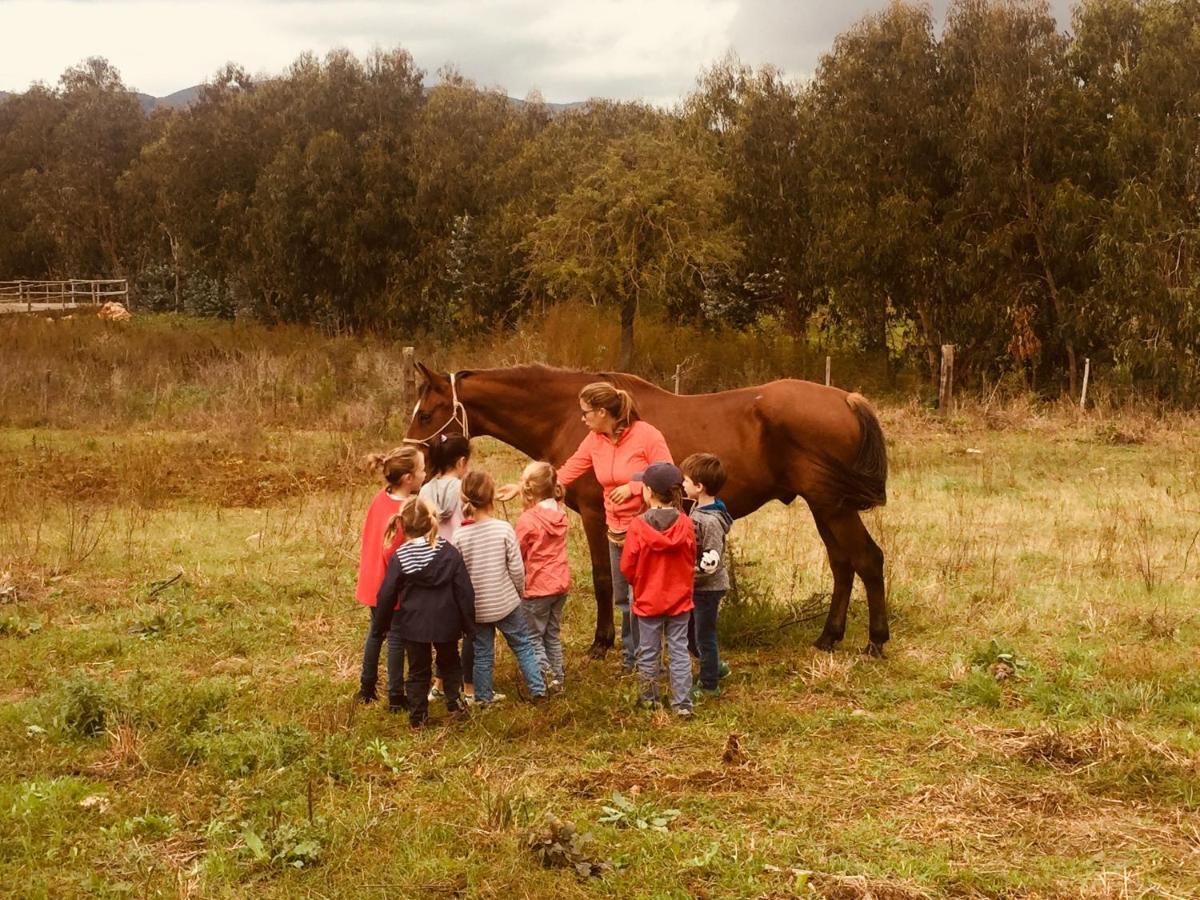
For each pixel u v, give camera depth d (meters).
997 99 23.66
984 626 7.30
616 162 27.17
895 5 25.77
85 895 4.07
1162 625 7.12
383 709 6.04
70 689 5.80
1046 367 25.94
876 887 3.93
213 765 5.21
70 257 56.28
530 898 3.96
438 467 6.49
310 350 28.97
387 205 39.03
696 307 30.69
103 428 18.89
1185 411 21.34
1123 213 22.28
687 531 5.75
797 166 28.56
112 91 57.78
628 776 5.01
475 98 41.09
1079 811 4.59
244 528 11.09
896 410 21.25
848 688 6.16
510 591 5.98
